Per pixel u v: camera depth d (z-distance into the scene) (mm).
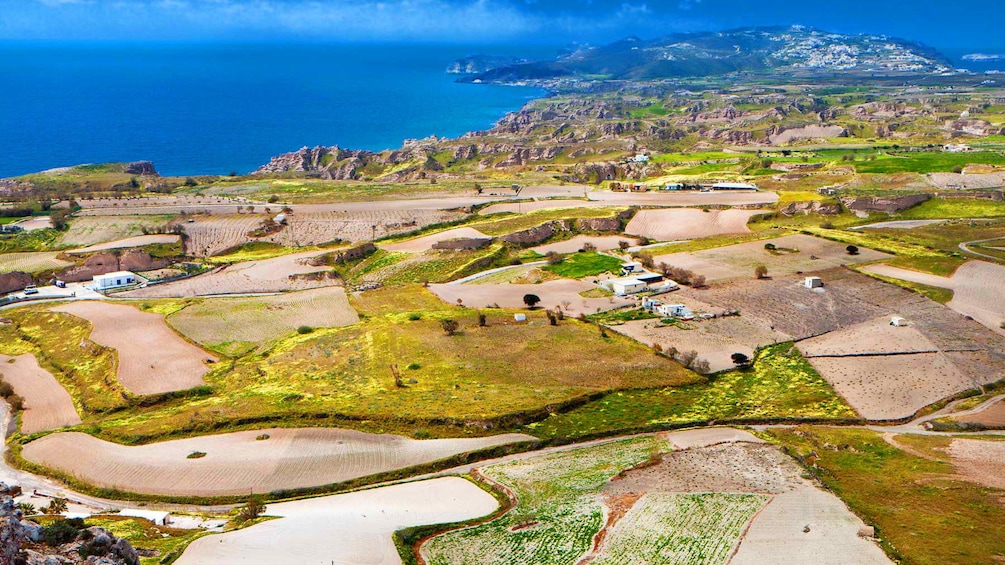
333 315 162875
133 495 95625
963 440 103625
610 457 100812
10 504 68438
